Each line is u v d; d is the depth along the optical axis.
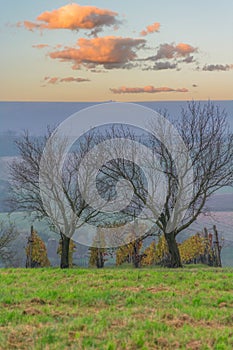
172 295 16.73
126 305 15.28
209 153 31.08
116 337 11.15
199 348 10.41
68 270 25.05
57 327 12.14
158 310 14.25
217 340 10.98
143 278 20.80
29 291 17.91
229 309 14.48
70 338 11.23
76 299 16.05
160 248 40.31
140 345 10.62
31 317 13.41
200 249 40.28
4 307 15.02
